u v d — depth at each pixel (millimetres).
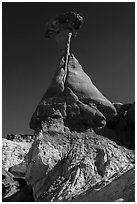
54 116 17078
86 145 15953
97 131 17031
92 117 17250
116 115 18078
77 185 13305
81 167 14180
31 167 15352
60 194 13047
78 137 16438
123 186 10141
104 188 10602
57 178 14359
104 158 14836
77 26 19594
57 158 15258
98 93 18203
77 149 15562
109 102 18125
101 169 14250
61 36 19688
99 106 17688
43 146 15539
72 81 18094
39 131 16469
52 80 18422
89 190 11539
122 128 17844
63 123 17016
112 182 10539
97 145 15969
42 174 14930
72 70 18672
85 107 17359
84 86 18047
